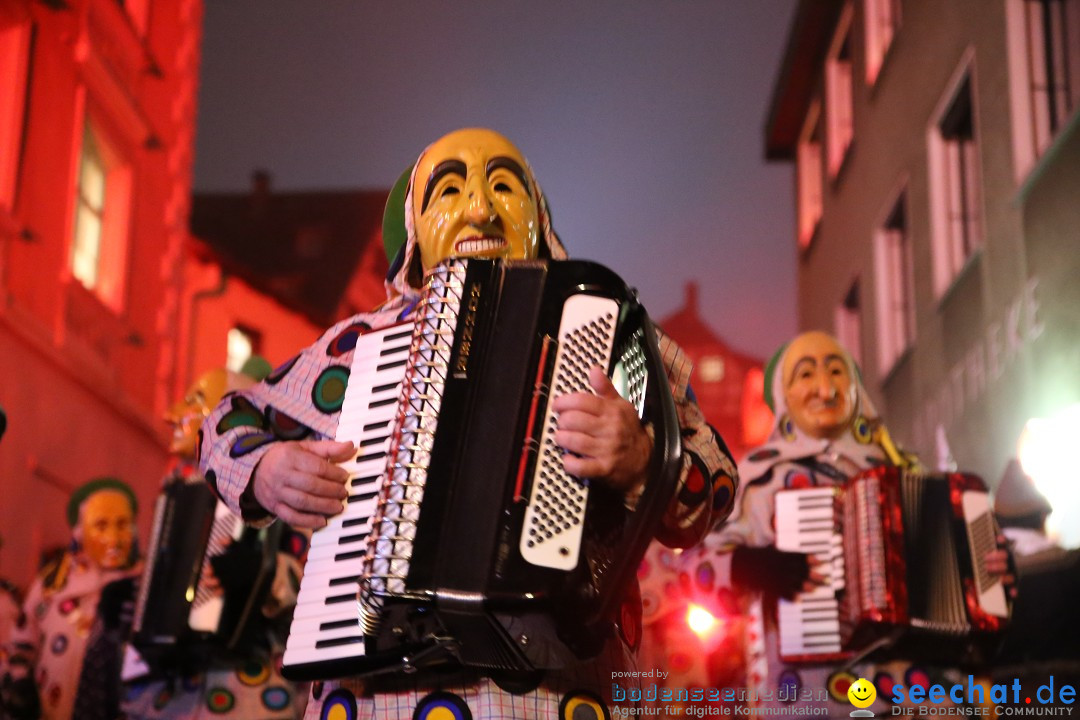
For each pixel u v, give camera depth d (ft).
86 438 33.40
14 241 28.71
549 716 8.03
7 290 28.17
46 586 21.88
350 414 8.25
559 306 7.96
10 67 28.71
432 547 7.52
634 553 7.64
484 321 7.98
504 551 7.41
